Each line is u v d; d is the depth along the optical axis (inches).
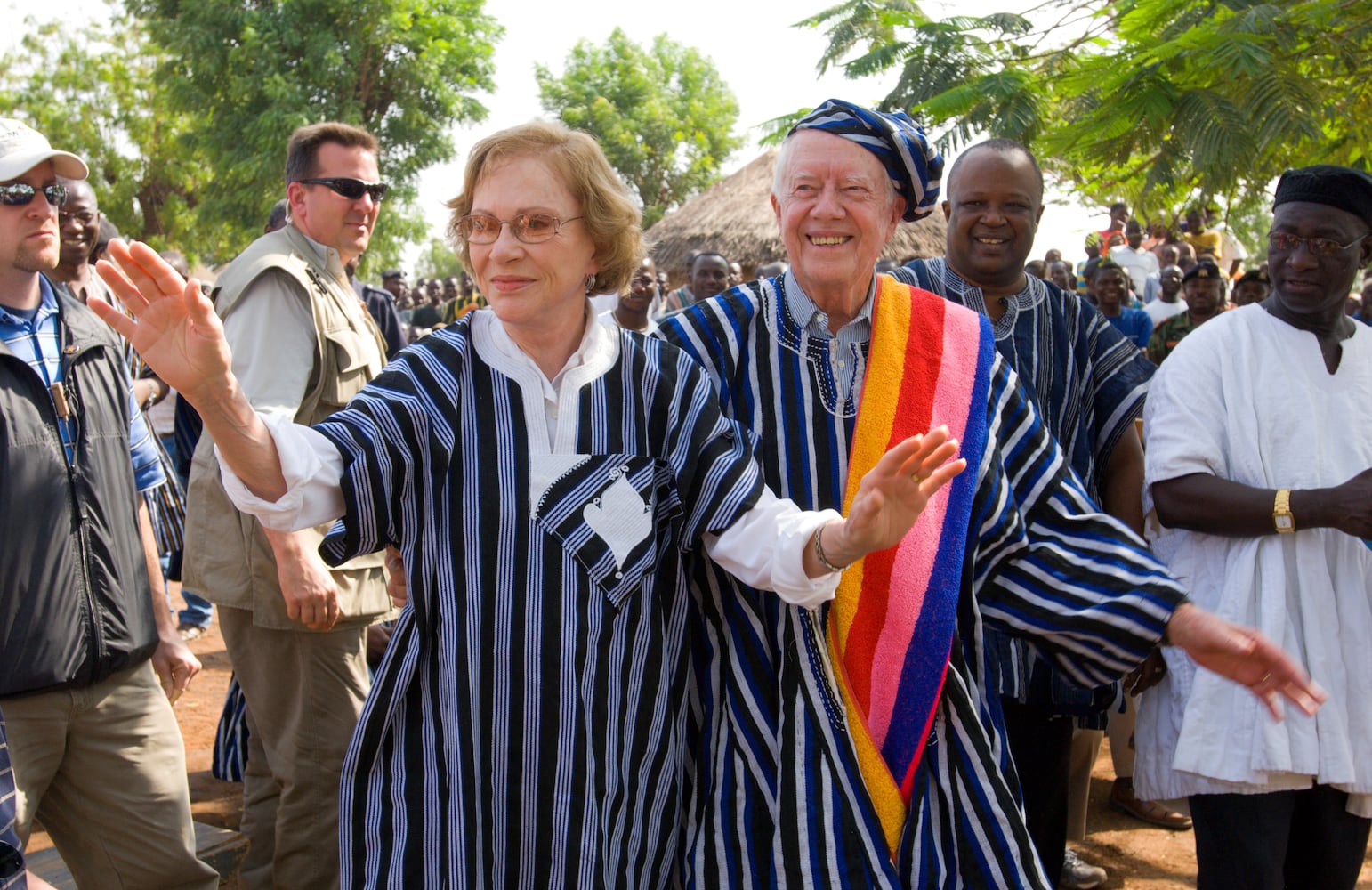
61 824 111.5
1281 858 102.1
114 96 1304.1
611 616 73.4
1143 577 81.7
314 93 1062.4
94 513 107.5
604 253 78.6
